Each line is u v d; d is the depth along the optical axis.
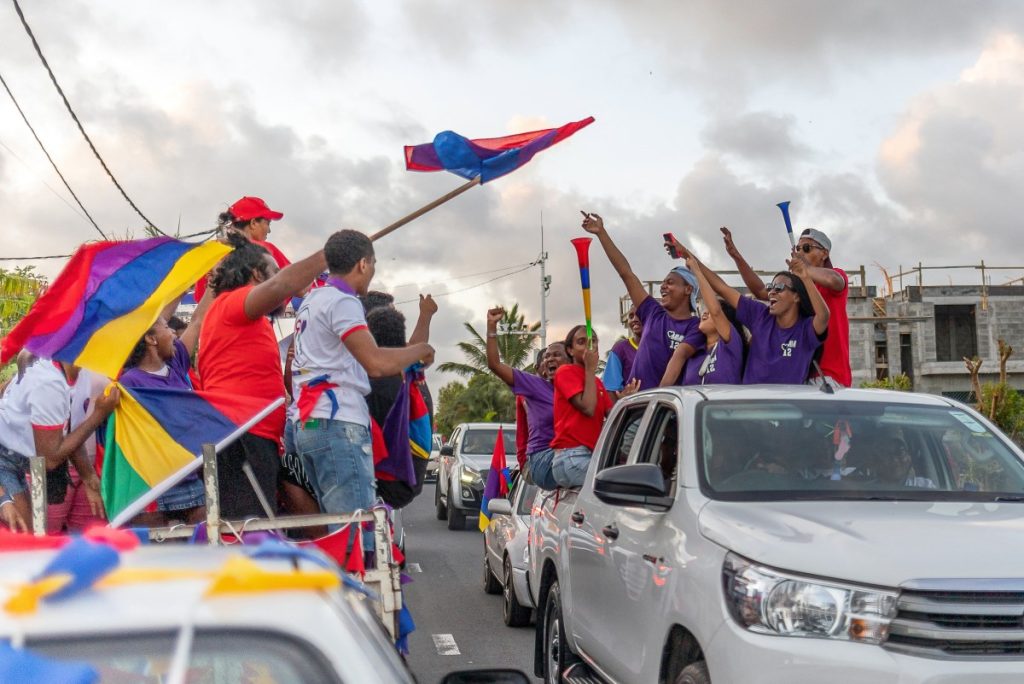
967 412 5.42
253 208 7.12
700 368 7.28
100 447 6.19
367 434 5.43
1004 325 37.44
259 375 5.49
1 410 5.77
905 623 3.69
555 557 6.70
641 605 4.82
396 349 5.39
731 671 3.85
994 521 4.28
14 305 17.97
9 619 1.65
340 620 1.76
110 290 5.21
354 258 5.39
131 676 1.66
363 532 4.84
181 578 1.82
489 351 7.93
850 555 3.86
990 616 3.70
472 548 16.22
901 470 4.94
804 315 6.83
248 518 4.59
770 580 3.87
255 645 1.69
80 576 1.72
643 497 4.89
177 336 7.43
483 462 19.09
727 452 4.90
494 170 6.15
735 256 8.18
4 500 5.77
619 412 6.33
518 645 9.17
